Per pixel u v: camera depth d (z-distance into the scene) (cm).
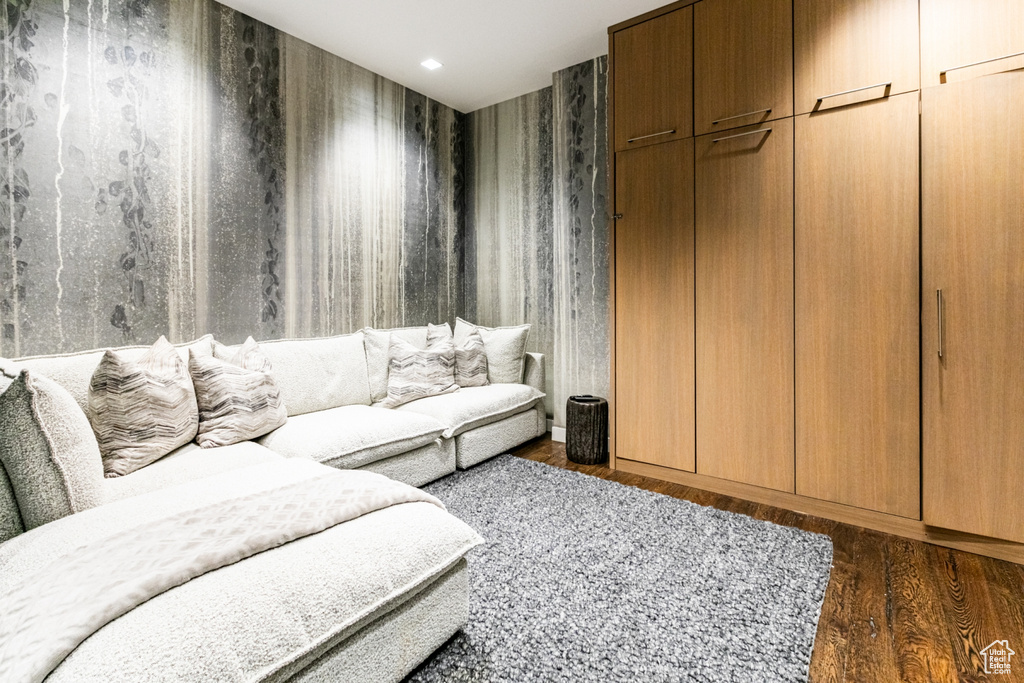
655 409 278
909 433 204
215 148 260
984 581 171
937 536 201
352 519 129
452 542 134
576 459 310
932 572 178
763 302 239
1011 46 180
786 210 231
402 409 300
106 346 223
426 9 271
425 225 389
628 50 279
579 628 145
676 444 271
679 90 261
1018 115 178
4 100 193
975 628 146
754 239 241
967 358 191
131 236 229
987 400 187
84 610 87
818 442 227
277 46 287
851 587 168
